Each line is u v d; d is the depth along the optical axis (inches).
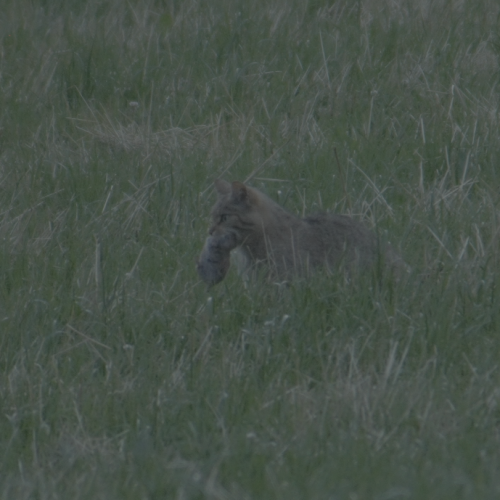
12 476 305.6
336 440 309.3
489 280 412.8
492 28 731.4
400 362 359.6
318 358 369.4
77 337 393.7
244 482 289.7
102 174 564.1
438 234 463.8
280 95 668.1
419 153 572.1
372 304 400.8
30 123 646.5
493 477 286.4
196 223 505.7
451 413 327.0
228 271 439.8
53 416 336.5
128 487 289.7
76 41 756.0
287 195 524.1
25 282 443.8
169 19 773.3
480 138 576.4
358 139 589.3
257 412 330.3
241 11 781.9
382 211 501.0
